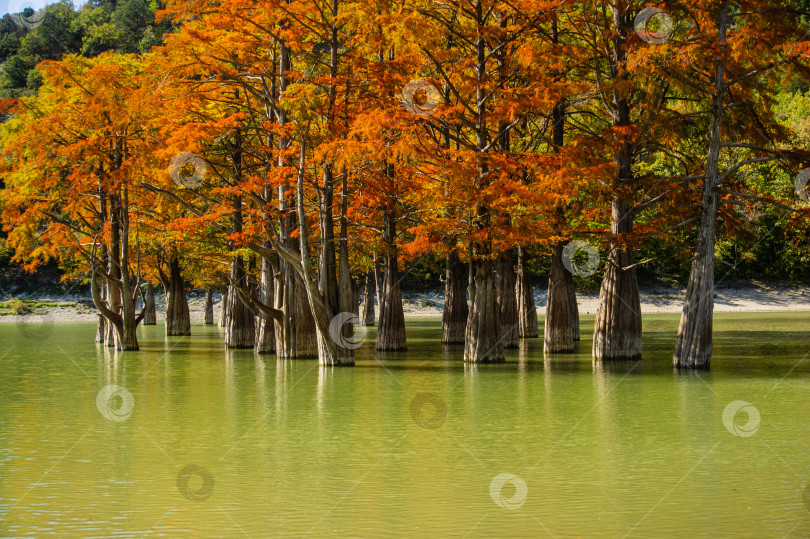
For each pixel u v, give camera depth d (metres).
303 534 11.33
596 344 31.83
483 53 30.67
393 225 37.34
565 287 35.75
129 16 114.44
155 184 34.72
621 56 30.70
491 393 24.06
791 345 39.38
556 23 33.47
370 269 57.56
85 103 36.03
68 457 16.05
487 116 29.70
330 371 29.75
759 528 11.45
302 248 30.20
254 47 31.20
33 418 20.53
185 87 31.80
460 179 28.30
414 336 49.59
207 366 32.19
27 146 36.00
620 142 29.50
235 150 33.62
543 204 29.00
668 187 32.66
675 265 80.12
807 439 17.31
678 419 19.70
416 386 25.66
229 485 13.91
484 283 31.66
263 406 22.17
